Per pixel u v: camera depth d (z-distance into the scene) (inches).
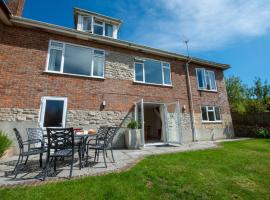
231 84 1005.2
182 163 205.2
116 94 372.5
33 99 294.2
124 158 235.8
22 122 279.9
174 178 154.9
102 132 230.2
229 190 135.6
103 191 124.8
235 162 214.1
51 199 111.3
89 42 373.4
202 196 123.7
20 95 286.2
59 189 125.9
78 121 321.4
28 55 306.8
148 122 612.4
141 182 143.7
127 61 408.5
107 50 390.3
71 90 328.2
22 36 310.2
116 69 388.2
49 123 297.7
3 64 284.5
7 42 295.4
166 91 444.5
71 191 123.3
